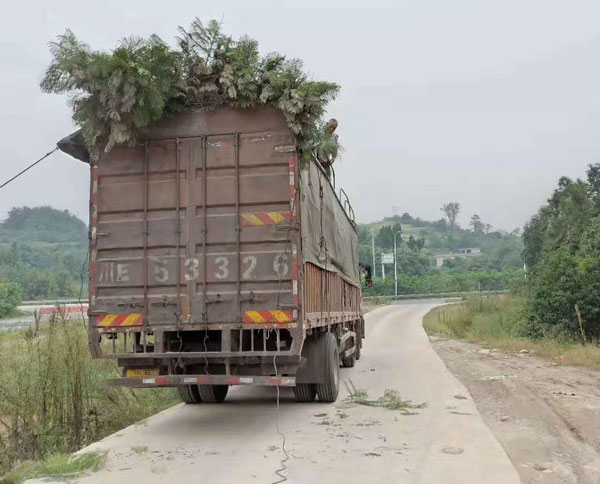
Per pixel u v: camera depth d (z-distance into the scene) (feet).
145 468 20.39
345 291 45.16
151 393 37.86
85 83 24.40
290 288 24.66
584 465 20.07
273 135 25.66
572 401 31.78
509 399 32.83
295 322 24.49
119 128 24.84
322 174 32.65
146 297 25.46
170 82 25.27
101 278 25.99
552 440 23.48
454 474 18.95
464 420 27.17
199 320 24.97
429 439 23.70
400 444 22.97
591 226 90.84
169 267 25.52
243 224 25.30
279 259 24.90
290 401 33.88
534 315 75.46
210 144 25.95
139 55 24.76
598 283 71.05
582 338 68.59
